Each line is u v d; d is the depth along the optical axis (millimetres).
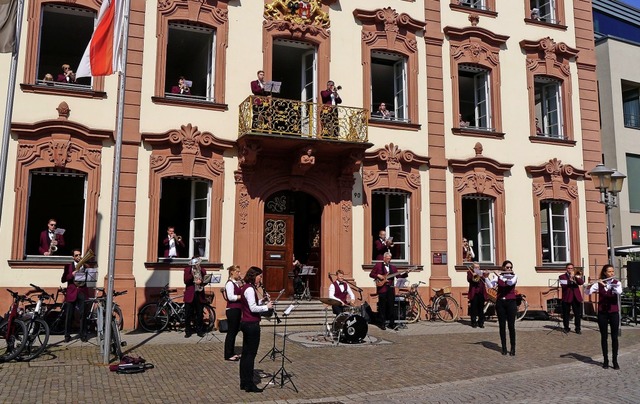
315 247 16609
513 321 11719
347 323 12500
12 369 9305
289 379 8961
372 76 18609
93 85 14266
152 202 14406
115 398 7793
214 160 15133
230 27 15812
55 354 10578
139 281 14078
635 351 12398
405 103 17734
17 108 13570
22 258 13211
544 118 20359
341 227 16219
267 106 14953
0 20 10180
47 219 14180
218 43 15609
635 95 26203
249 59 15898
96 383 8539
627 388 8828
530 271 18469
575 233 19297
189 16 15289
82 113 14102
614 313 10602
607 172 15805
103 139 14219
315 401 7922
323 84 16609
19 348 9930
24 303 12852
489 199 18500
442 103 18062
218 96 15414
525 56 19547
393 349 12000
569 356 11680
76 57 16625
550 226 19312
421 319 16734
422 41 18172
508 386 8969
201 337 12891
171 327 13945
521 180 18797
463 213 18516
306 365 10258
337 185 16359
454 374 9812
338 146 15445
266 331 13945
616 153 24578
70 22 15164
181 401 7746
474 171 18125
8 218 13188
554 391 8594
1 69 13523
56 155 13633
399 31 17766
